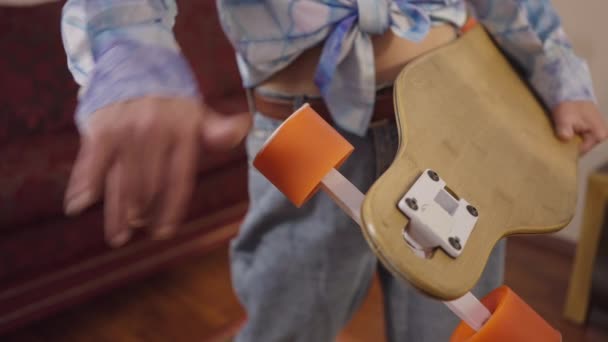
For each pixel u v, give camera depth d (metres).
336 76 1.18
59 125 2.91
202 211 2.90
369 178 1.24
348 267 1.31
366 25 1.16
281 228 1.32
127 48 0.82
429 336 1.36
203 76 3.40
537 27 1.33
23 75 2.83
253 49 1.17
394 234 0.88
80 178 0.76
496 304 0.93
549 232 1.02
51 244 2.41
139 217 0.77
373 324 2.48
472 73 1.21
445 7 1.27
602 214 2.36
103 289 2.62
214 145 0.78
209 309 2.61
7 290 2.34
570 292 2.53
